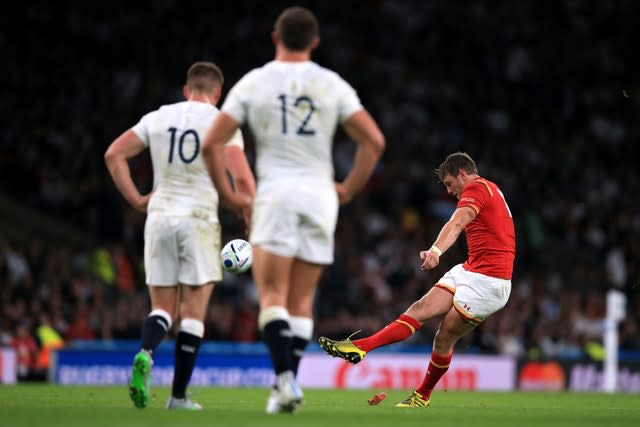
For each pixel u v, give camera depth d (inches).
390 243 3329.2
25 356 2175.2
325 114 836.6
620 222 3850.9
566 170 4079.7
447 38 4544.8
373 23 4461.1
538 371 2444.6
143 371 919.7
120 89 3688.5
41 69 3607.3
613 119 4453.7
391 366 2316.7
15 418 775.1
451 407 1169.4
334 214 840.3
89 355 2139.5
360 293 3021.7
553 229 3823.8
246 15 4205.2
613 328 2298.2
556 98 4503.0
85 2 3905.0
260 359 2251.5
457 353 2573.8
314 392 1830.7
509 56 4594.0
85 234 3161.9
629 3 4817.9
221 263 1063.6
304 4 4352.9
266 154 837.2
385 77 4256.9
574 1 4862.2
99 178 3245.6
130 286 2837.1
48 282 2532.0
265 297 823.1
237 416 813.9
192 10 4116.6
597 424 840.3
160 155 991.6
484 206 1150.3
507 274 1155.3
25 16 3740.2
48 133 3363.7
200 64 1031.0
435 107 4237.2
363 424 761.6
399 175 3742.6
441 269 3125.0
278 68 844.0
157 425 711.7
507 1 4746.6
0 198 3184.1
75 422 736.3
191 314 979.3
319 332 2645.2
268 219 820.0
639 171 4170.8
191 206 979.9
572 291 3326.8
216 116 906.7
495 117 4323.3
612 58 4702.3
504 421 855.7
